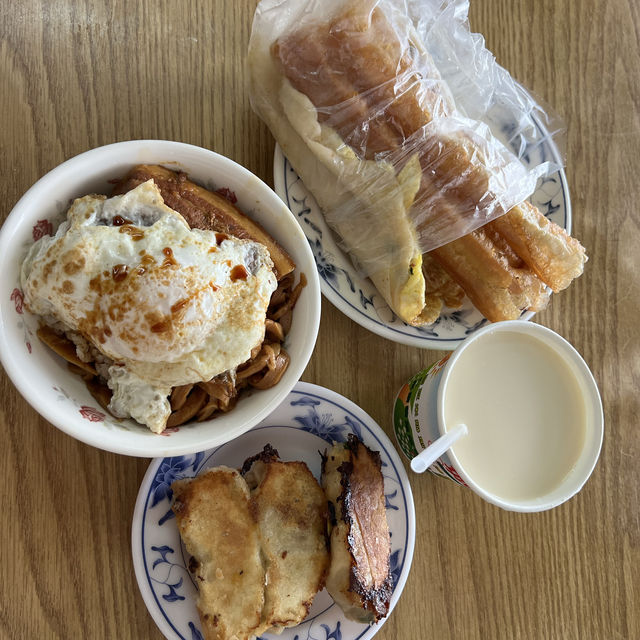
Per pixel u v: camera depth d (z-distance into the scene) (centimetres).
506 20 44
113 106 38
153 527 36
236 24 40
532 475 39
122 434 29
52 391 29
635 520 44
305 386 38
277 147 39
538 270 40
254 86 38
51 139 37
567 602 42
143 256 29
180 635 35
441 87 39
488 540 41
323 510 38
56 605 35
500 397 39
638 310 45
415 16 39
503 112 42
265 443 39
